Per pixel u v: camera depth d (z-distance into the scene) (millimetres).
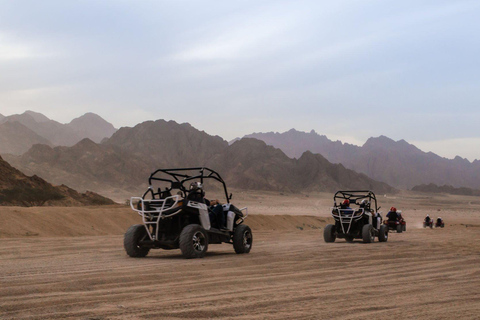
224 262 9625
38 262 9531
